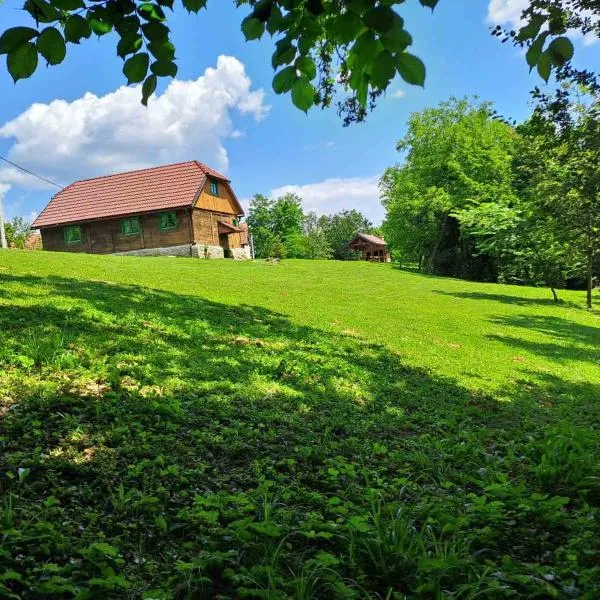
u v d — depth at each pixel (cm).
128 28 217
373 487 410
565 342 1433
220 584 260
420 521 346
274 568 261
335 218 12375
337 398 655
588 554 304
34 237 4734
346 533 308
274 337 947
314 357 845
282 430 512
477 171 3916
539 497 376
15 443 381
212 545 287
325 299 1655
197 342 798
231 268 2334
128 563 270
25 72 190
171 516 322
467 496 375
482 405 743
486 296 2348
